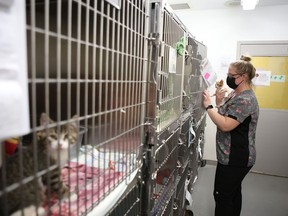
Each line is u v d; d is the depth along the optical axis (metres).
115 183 0.75
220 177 1.87
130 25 0.79
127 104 0.81
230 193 1.86
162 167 1.23
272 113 3.29
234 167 1.79
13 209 0.46
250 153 1.77
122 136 0.81
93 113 0.63
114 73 0.73
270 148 3.36
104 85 0.70
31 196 0.48
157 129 1.01
